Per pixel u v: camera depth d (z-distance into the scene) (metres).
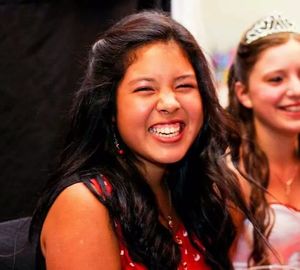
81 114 1.27
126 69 1.21
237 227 1.62
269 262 1.70
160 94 1.20
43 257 1.28
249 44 1.82
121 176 1.27
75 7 2.04
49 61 2.05
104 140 1.28
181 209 1.42
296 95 1.75
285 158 1.83
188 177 1.43
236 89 1.88
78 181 1.21
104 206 1.21
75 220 1.18
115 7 2.04
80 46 2.05
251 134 1.84
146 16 1.26
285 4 2.45
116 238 1.23
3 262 1.36
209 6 2.32
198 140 1.40
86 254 1.18
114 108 1.25
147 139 1.22
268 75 1.78
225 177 1.47
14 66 2.04
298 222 1.75
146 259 1.26
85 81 1.27
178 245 1.37
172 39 1.23
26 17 2.02
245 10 2.37
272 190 1.83
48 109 2.06
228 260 1.50
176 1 2.21
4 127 2.05
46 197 1.26
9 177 2.07
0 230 1.42
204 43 2.32
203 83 1.31
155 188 1.39
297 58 1.76
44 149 2.07
